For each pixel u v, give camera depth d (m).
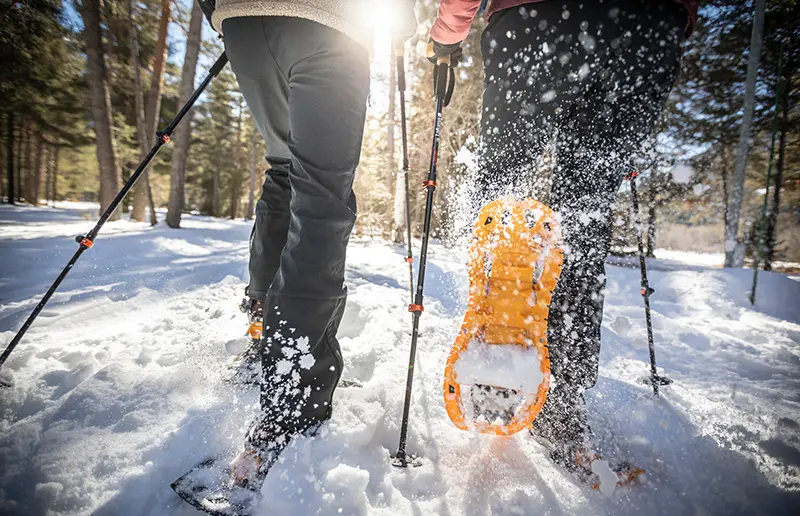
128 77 13.23
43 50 10.75
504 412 1.23
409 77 10.35
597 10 1.20
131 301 2.54
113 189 8.72
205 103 24.89
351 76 1.14
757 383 1.96
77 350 1.74
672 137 9.50
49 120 17.38
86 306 2.35
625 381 1.85
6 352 1.19
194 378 1.52
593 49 1.21
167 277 3.23
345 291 1.20
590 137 1.29
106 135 8.52
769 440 1.36
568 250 1.27
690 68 9.86
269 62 1.16
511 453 1.23
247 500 0.97
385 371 1.65
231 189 32.25
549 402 1.25
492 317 1.24
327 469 1.02
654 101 1.31
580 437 1.19
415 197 10.80
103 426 1.25
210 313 2.37
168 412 1.33
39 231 6.74
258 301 1.57
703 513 1.04
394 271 4.15
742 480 1.16
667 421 1.44
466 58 10.21
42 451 1.13
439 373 1.71
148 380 1.50
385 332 2.18
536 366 1.15
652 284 4.79
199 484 1.01
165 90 14.16
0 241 4.93
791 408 1.65
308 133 1.11
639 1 1.20
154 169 22.59
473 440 1.28
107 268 3.59
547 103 1.29
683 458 1.25
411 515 0.97
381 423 1.29
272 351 1.08
